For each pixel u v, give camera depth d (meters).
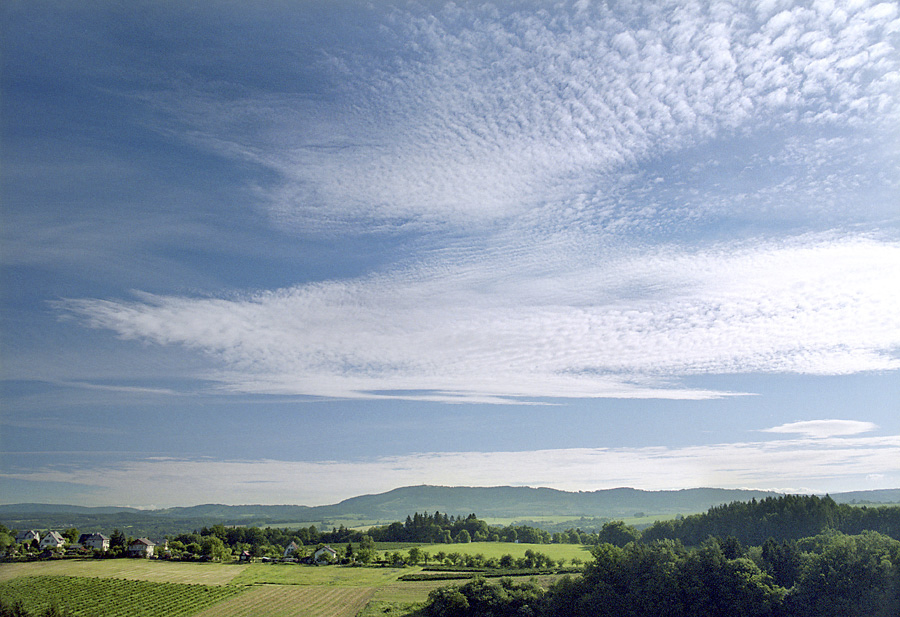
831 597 102.38
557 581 125.00
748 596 104.94
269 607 120.19
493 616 110.88
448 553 195.75
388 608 119.00
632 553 119.31
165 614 113.94
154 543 198.88
